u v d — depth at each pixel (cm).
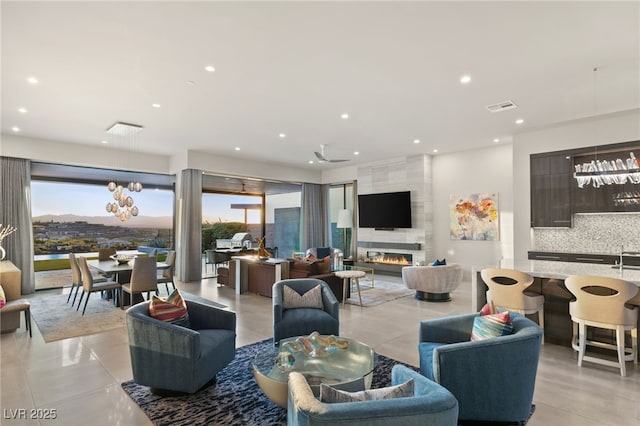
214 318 313
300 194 1080
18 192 632
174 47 318
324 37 302
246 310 525
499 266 426
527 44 314
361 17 272
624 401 256
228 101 458
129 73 371
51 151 659
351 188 1020
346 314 501
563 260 573
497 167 731
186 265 777
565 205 571
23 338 394
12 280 464
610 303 304
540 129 598
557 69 366
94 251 833
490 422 224
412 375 173
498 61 348
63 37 299
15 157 627
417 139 671
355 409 131
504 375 217
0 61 342
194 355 253
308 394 146
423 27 287
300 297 385
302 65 356
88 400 257
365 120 546
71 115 509
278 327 341
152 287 532
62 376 297
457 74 379
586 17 272
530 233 612
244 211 1073
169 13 265
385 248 888
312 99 453
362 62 350
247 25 283
